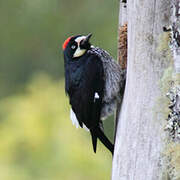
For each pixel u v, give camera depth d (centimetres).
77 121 996
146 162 769
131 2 809
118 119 863
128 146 796
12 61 2109
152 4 769
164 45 761
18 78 2089
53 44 2058
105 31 1936
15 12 2116
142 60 783
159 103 759
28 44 2094
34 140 1359
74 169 1295
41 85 1490
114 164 833
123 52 921
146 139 771
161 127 755
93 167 1301
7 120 1415
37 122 1376
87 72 948
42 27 2073
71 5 2048
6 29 2112
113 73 927
